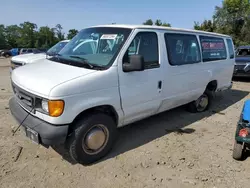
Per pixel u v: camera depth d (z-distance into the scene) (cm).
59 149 372
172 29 446
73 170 321
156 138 429
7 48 7869
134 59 335
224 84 644
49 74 321
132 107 375
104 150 351
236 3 3972
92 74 317
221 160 363
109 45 365
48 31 8244
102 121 336
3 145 376
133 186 295
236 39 3619
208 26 3912
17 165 326
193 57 501
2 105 578
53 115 287
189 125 500
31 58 702
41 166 327
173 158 362
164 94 431
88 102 312
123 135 437
